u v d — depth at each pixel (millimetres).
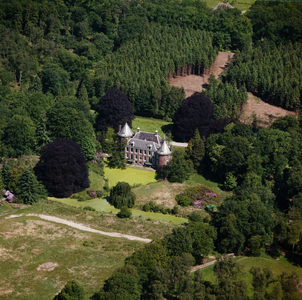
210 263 168250
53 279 156750
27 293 150250
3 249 170000
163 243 164250
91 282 155125
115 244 174750
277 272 166750
